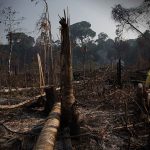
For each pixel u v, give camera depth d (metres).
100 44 65.25
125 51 42.38
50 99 10.38
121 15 24.38
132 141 6.87
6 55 29.56
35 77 19.38
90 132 7.22
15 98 14.04
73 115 7.23
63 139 6.64
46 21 18.02
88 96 13.00
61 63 7.44
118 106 10.47
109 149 6.49
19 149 6.41
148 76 9.18
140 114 8.42
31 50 47.25
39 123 8.90
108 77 17.03
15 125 8.58
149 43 31.36
